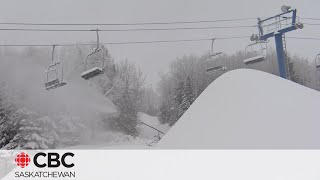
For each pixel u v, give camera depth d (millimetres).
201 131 8484
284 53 19609
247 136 7855
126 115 51000
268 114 8234
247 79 9523
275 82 9391
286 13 19266
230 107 8797
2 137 34531
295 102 8586
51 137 34094
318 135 7551
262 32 19750
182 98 59188
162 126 62219
